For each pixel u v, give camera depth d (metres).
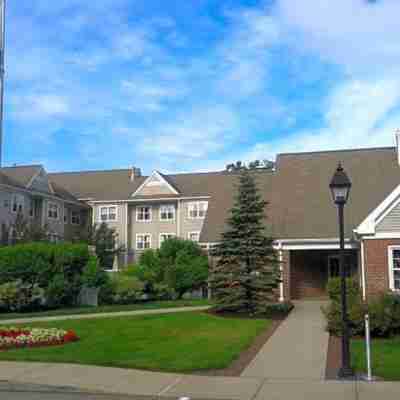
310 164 33.75
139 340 15.73
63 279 26.17
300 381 11.16
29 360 13.16
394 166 32.31
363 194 30.66
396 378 11.31
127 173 57.94
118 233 53.19
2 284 25.08
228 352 13.76
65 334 15.70
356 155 33.78
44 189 49.50
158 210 53.19
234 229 23.00
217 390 10.49
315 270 31.33
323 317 20.97
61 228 51.59
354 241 26.92
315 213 29.78
